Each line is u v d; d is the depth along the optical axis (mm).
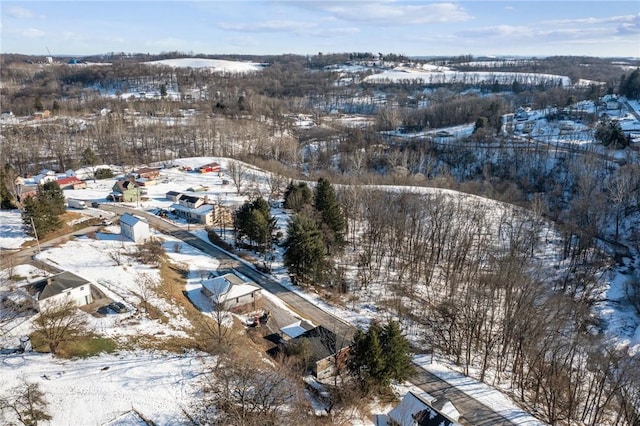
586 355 62219
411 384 55500
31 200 83500
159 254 80500
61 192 99938
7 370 46156
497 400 53469
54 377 46062
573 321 69875
